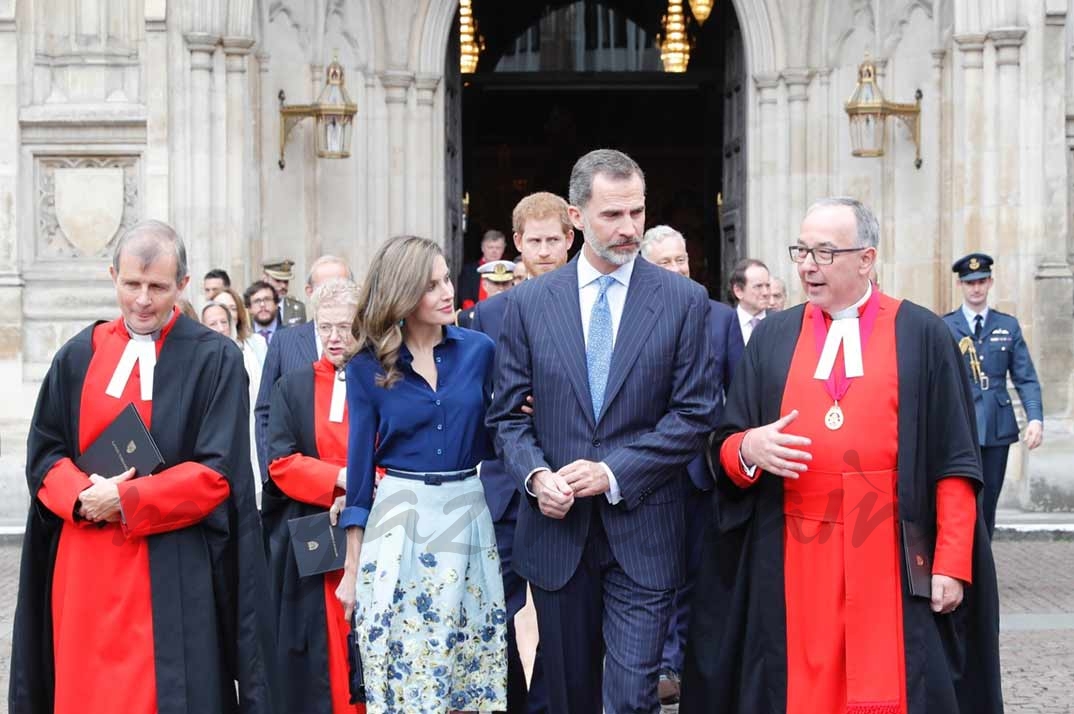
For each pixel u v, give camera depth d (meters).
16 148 14.40
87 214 14.55
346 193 15.95
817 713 5.03
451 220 17.53
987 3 13.88
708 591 5.39
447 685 5.38
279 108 15.45
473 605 5.48
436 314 5.38
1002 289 13.92
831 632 5.02
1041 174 13.86
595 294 5.45
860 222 5.06
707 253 25.03
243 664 5.16
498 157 30.27
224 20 14.33
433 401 5.43
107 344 5.22
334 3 15.88
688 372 5.36
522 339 5.44
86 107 14.45
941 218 14.80
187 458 5.19
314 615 6.25
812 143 15.95
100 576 5.08
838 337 5.12
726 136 18.11
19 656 5.16
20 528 13.05
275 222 15.52
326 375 6.49
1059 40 13.84
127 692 5.04
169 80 14.36
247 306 11.44
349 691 6.25
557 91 30.16
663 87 28.09
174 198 14.38
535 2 25.70
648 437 5.27
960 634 5.13
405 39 16.14
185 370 5.20
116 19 14.54
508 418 5.42
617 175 5.30
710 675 5.34
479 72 25.75
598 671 5.46
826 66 15.87
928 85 15.07
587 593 5.38
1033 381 10.16
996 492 10.22
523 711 5.94
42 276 14.52
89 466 5.14
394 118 16.12
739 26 16.91
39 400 5.24
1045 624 9.37
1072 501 13.67
